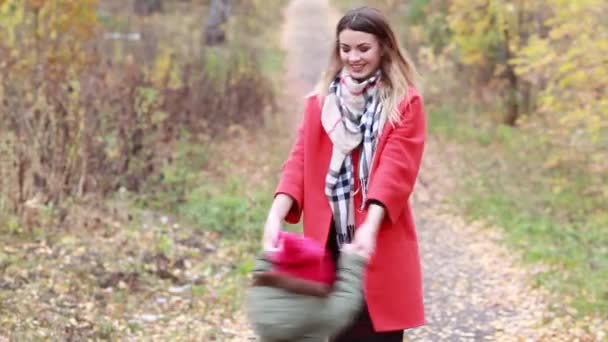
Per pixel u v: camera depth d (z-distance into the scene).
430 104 19.98
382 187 3.37
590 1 10.45
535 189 13.06
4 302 6.14
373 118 3.49
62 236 8.01
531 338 6.57
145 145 10.83
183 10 32.09
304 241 3.12
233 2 32.69
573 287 7.82
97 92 10.26
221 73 17.69
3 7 11.48
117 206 9.22
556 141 14.45
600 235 10.27
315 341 3.08
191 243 8.83
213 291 7.34
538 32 16.86
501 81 18.45
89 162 9.44
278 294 3.04
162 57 15.44
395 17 28.84
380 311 3.53
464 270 8.86
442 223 11.31
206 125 14.95
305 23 33.41
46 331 5.72
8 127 8.81
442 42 22.66
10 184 8.17
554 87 11.48
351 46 3.51
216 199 10.79
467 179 13.91
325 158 3.57
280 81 22.34
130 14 29.02
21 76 10.12
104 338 5.90
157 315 6.62
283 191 3.58
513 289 8.01
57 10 11.95
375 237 3.35
